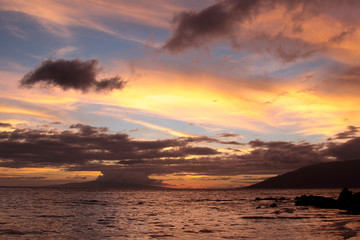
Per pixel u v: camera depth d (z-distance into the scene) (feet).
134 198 418.92
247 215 167.94
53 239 92.68
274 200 361.92
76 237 96.12
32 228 114.83
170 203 305.53
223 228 114.11
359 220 134.31
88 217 156.46
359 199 219.41
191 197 482.69
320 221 131.13
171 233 102.83
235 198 442.50
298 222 128.67
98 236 97.81
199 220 144.05
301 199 268.82
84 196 444.96
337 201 229.45
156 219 149.59
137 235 99.09
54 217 154.40
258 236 94.22
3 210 189.16
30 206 225.56
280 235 95.25
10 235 99.30
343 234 94.94
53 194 489.26
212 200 375.86
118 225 125.29
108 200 346.13
